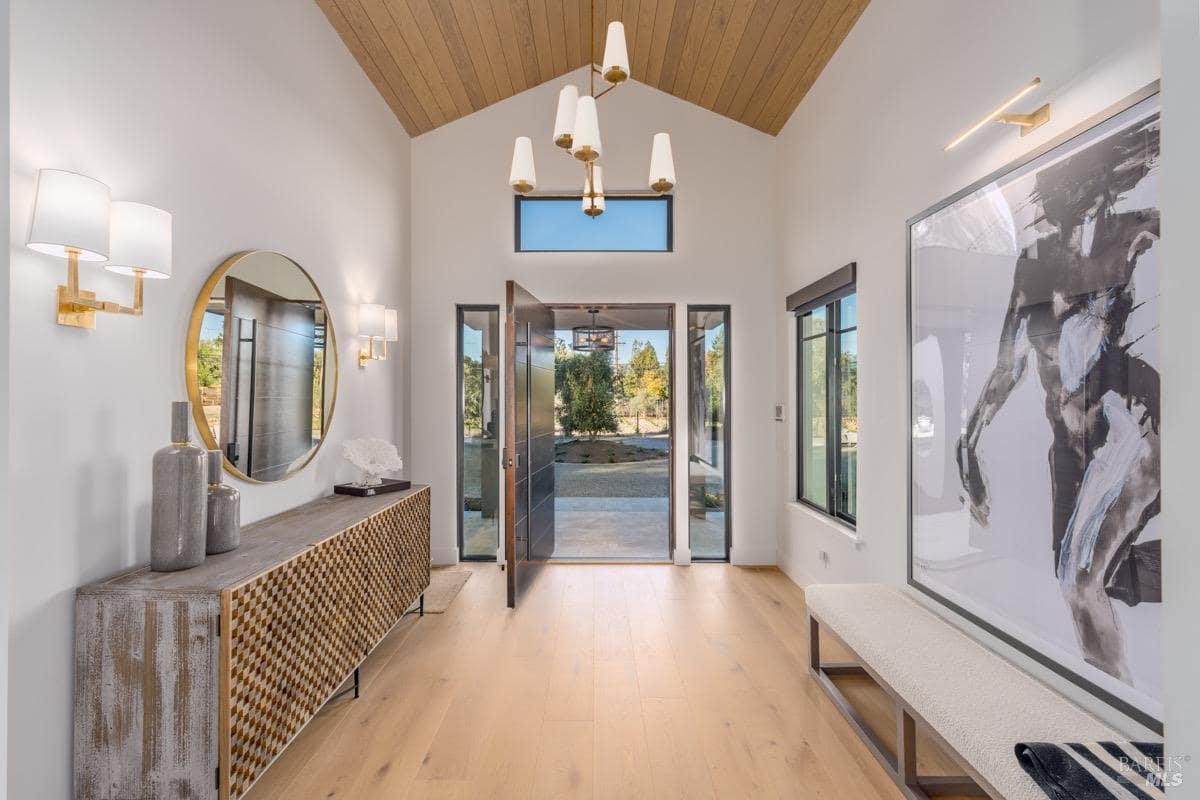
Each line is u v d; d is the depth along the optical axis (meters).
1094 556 1.57
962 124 2.19
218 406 2.14
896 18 2.67
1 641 0.88
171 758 1.57
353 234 3.39
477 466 4.53
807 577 3.78
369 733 2.19
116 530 1.73
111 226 1.60
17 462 1.44
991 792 1.40
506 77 4.16
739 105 4.22
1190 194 0.64
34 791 1.47
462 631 3.12
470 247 4.41
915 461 2.47
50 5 1.51
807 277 3.80
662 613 3.39
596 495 6.33
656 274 4.43
